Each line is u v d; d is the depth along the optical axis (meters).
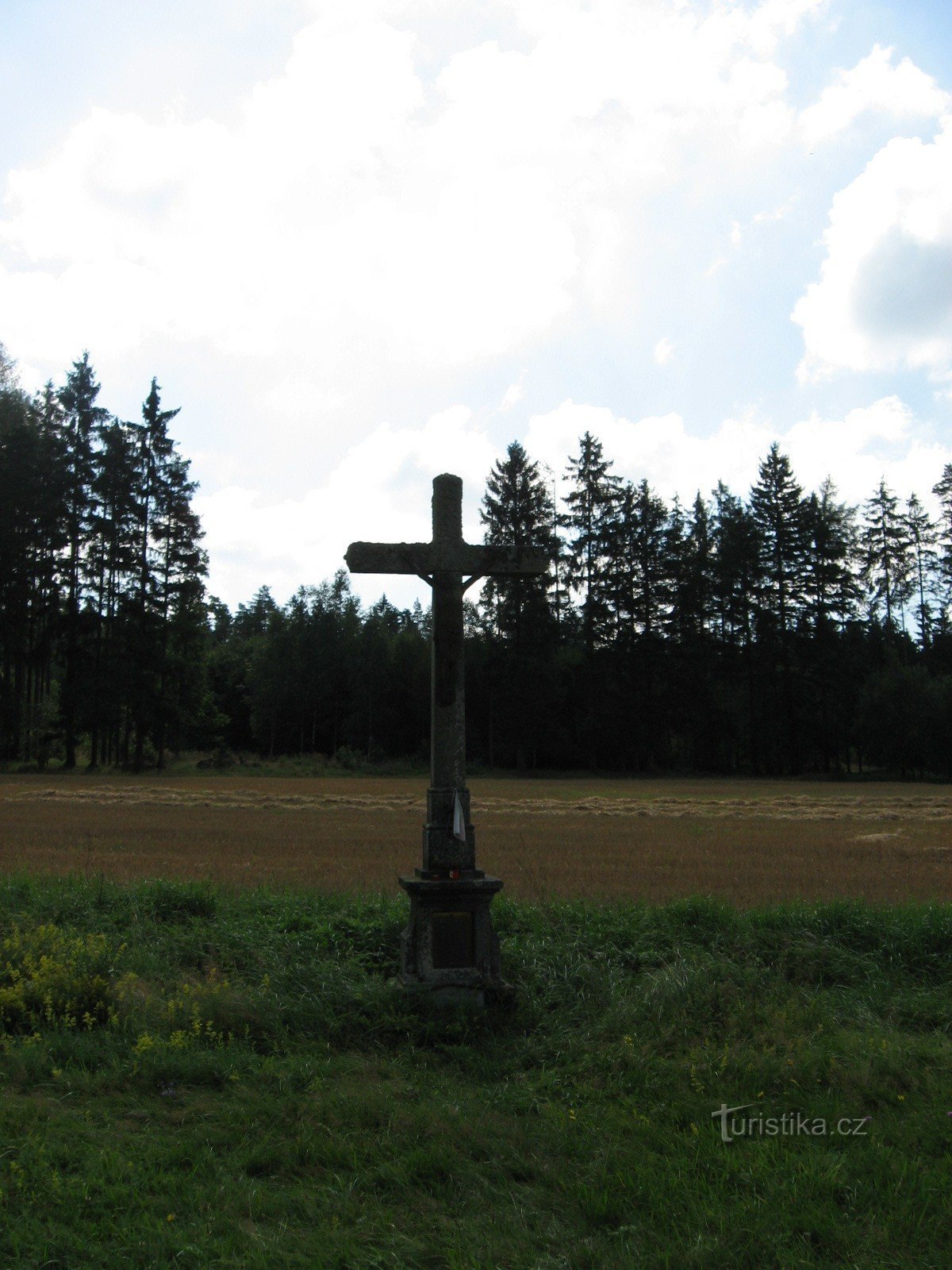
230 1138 5.14
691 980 7.79
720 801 38.00
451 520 8.28
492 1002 7.64
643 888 14.19
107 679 54.47
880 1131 5.30
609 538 68.19
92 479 57.44
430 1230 4.19
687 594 70.50
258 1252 3.91
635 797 40.91
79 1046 6.48
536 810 33.62
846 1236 4.12
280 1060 6.45
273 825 25.25
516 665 62.59
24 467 55.75
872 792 46.62
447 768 7.95
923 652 79.06
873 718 63.78
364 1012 7.33
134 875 14.99
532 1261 3.90
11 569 55.59
